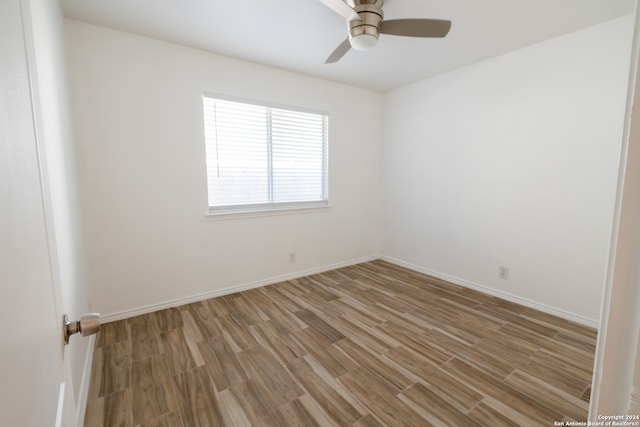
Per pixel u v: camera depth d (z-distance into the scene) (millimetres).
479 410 1500
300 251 3469
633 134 292
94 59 2195
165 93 2482
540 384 1683
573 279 2396
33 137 522
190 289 2754
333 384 1690
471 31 2266
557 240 2467
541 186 2531
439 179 3348
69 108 1946
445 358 1925
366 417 1462
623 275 306
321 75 3258
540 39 2396
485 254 2975
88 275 2215
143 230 2486
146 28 2232
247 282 3094
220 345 2068
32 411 399
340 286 3191
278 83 3059
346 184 3775
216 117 2775
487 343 2094
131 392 1625
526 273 2678
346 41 2029
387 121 3926
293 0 1874
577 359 1908
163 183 2539
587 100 2240
